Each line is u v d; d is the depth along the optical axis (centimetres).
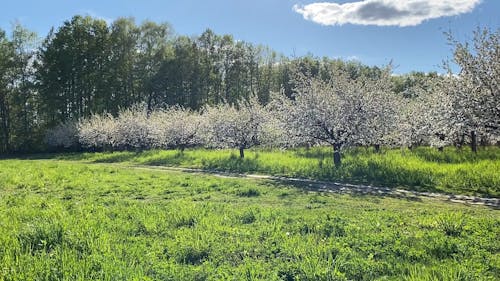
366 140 2294
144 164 3244
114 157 3972
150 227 946
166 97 7469
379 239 820
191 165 2900
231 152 3369
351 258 711
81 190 1689
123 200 1404
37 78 6612
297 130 2366
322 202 1430
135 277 609
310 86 2441
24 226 907
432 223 980
